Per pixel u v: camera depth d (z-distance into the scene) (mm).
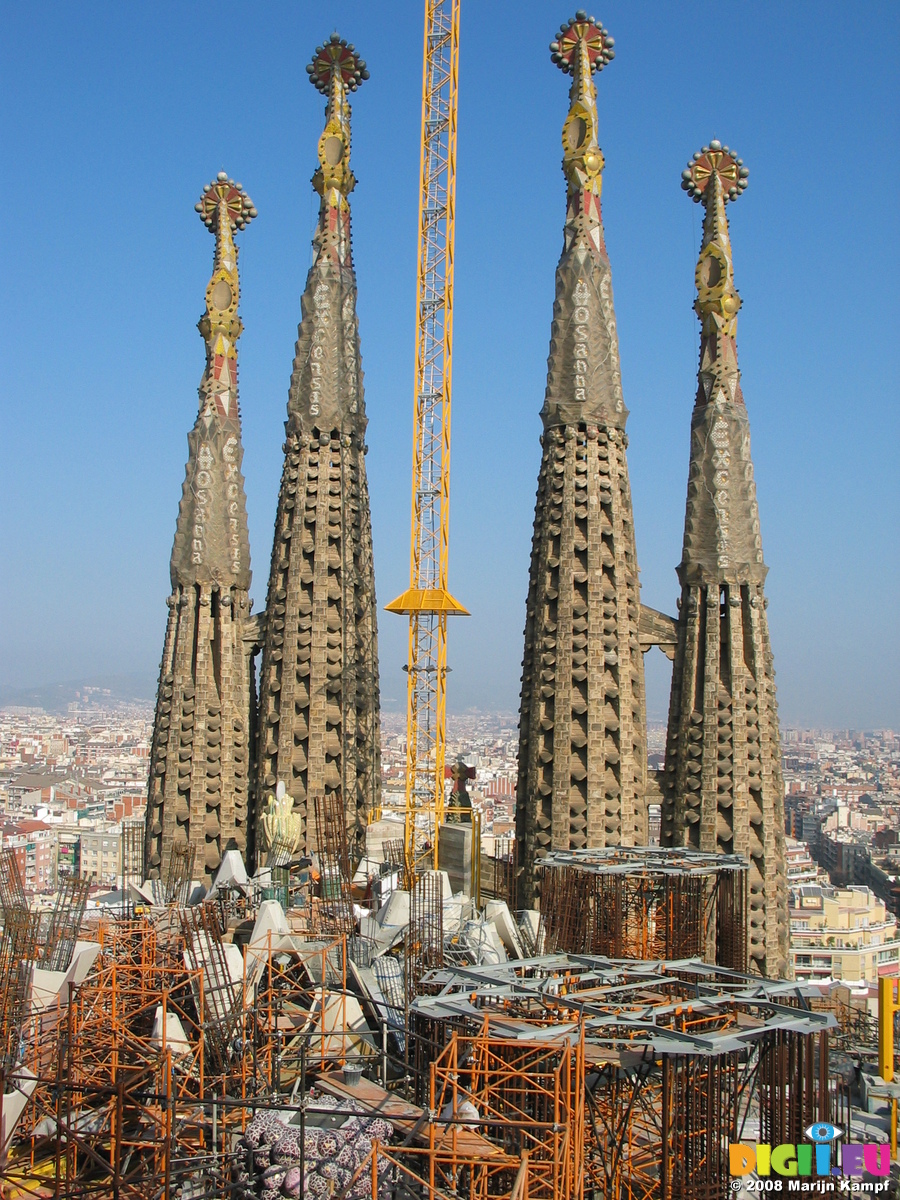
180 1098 49781
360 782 109375
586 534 101125
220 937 66875
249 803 110250
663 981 51250
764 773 98750
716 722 98375
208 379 114625
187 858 105312
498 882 106438
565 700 98812
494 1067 50844
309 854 102562
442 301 112500
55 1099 52250
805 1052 51281
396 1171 45438
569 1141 41281
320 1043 58281
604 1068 50531
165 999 56812
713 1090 50281
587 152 103938
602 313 103625
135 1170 46500
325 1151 46344
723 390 102812
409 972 62750
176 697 109875
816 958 165375
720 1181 48656
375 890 88500
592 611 99688
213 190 116750
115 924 73375
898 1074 74125
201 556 111438
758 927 96062
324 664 108125
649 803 102000
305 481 110750
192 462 113438
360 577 113062
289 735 107000
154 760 110750
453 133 113125
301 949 69812
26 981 59938
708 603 100812
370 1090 51969
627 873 75812
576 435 102188
